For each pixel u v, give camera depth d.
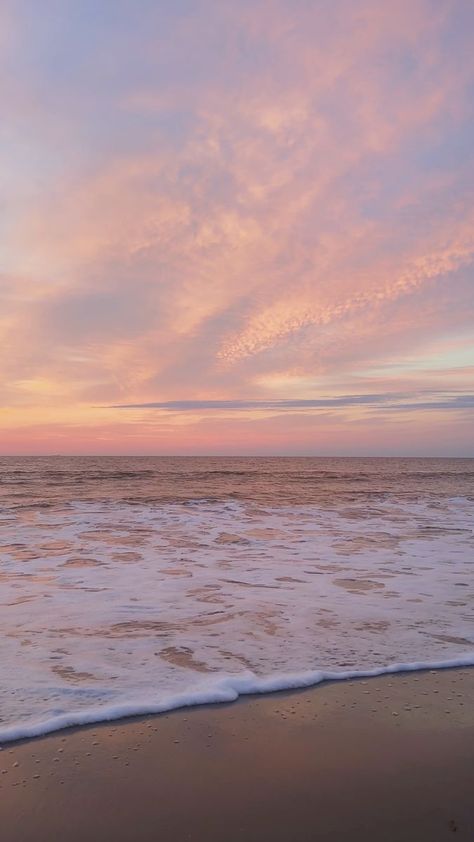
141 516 13.18
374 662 4.05
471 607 5.62
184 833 2.18
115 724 3.08
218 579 6.86
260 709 3.29
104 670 3.84
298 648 4.35
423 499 18.03
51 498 17.48
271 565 7.74
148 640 4.53
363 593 6.20
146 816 2.29
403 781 2.56
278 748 2.86
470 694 3.53
